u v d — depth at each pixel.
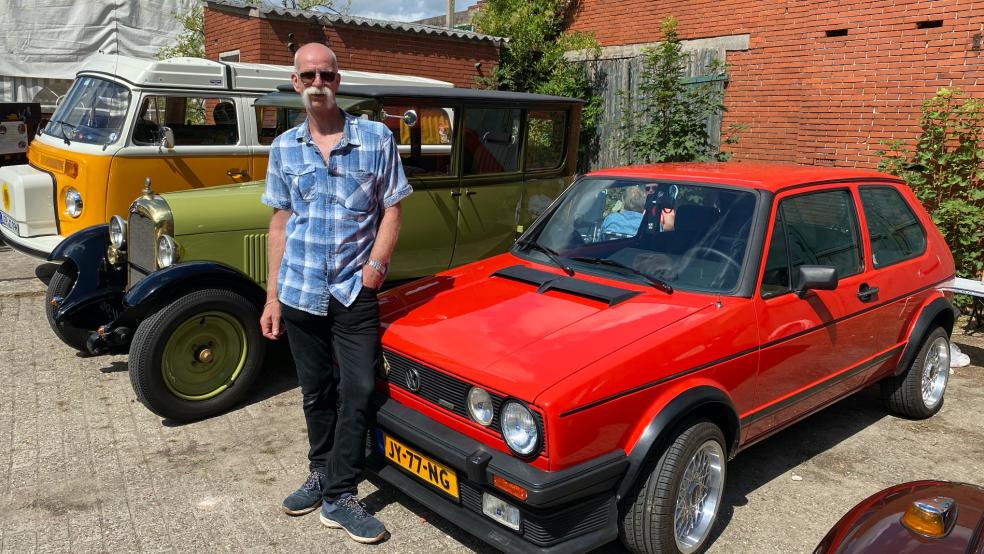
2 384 5.45
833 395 4.36
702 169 4.50
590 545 3.01
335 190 3.40
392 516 3.82
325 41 11.51
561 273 4.08
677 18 10.78
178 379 4.79
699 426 3.30
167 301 4.73
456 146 5.73
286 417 5.00
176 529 3.65
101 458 4.37
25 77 14.28
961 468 4.50
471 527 3.14
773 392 3.82
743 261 3.71
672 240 4.00
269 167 3.56
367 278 3.42
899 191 5.09
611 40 11.98
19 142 9.95
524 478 2.87
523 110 6.11
